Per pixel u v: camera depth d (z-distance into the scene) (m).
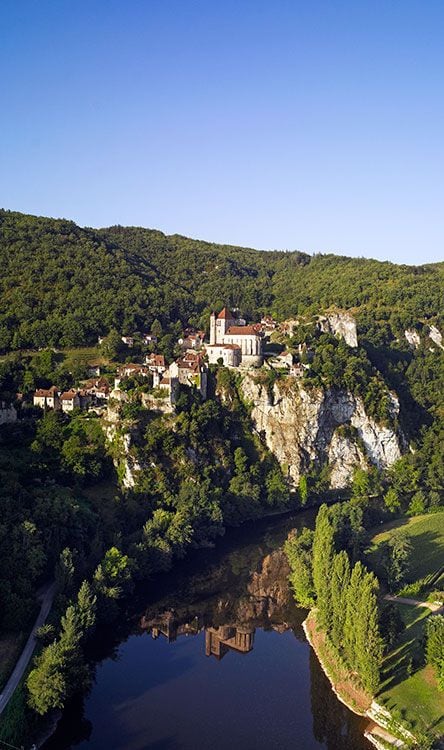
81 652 116.81
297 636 139.62
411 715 104.94
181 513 181.75
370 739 103.19
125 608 149.50
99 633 137.50
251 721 109.06
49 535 147.75
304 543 167.38
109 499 182.50
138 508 180.88
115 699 115.12
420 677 113.81
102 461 196.00
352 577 118.12
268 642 136.75
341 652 120.88
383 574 151.00
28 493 162.50
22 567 134.25
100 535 158.00
